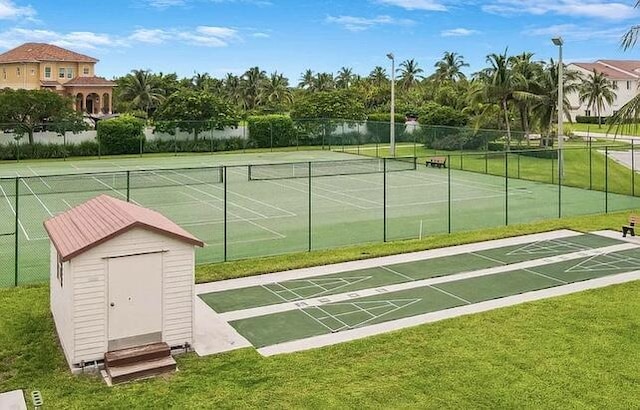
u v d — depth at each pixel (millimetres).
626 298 15586
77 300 11422
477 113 59906
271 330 13656
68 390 10836
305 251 20531
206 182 38031
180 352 12383
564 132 64812
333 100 71812
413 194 33219
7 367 11766
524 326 13727
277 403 10398
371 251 20203
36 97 52969
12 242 22078
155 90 98750
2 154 51562
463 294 16078
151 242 11922
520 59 58281
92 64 96000
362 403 10383
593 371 11477
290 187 36219
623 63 112312
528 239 22078
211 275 17547
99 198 14969
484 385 10961
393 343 12836
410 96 96938
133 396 10625
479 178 39500
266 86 115062
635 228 23641
